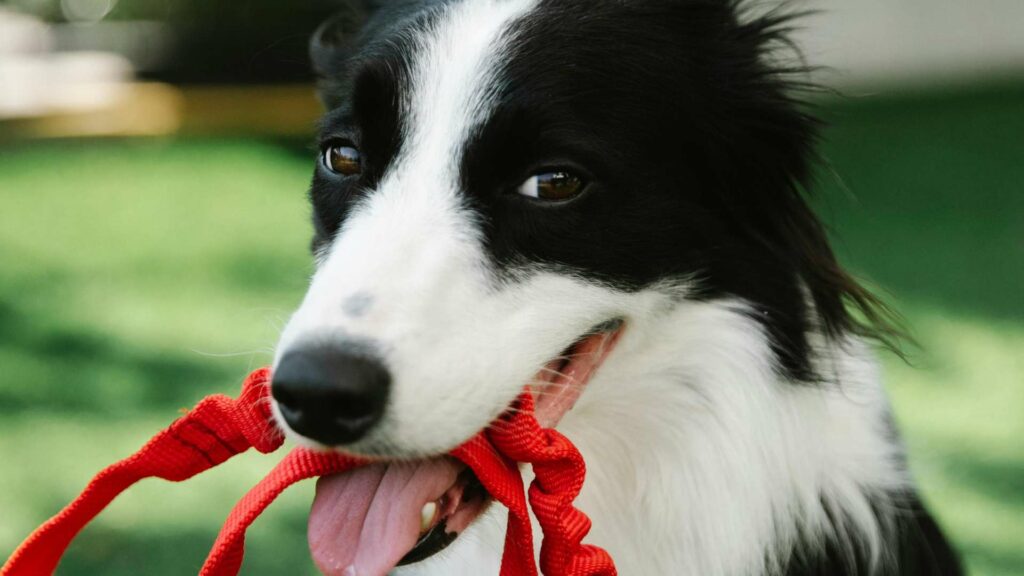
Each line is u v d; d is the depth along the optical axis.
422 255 0.60
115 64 3.00
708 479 0.67
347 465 0.59
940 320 1.41
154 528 0.94
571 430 0.67
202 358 1.27
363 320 0.58
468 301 0.60
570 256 0.63
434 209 0.62
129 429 1.08
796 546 0.67
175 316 1.42
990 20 3.06
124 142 2.51
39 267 1.63
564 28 0.65
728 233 0.67
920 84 3.02
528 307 0.62
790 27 0.72
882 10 2.95
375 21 0.72
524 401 0.61
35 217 1.92
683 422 0.67
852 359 0.69
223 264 1.65
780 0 0.75
